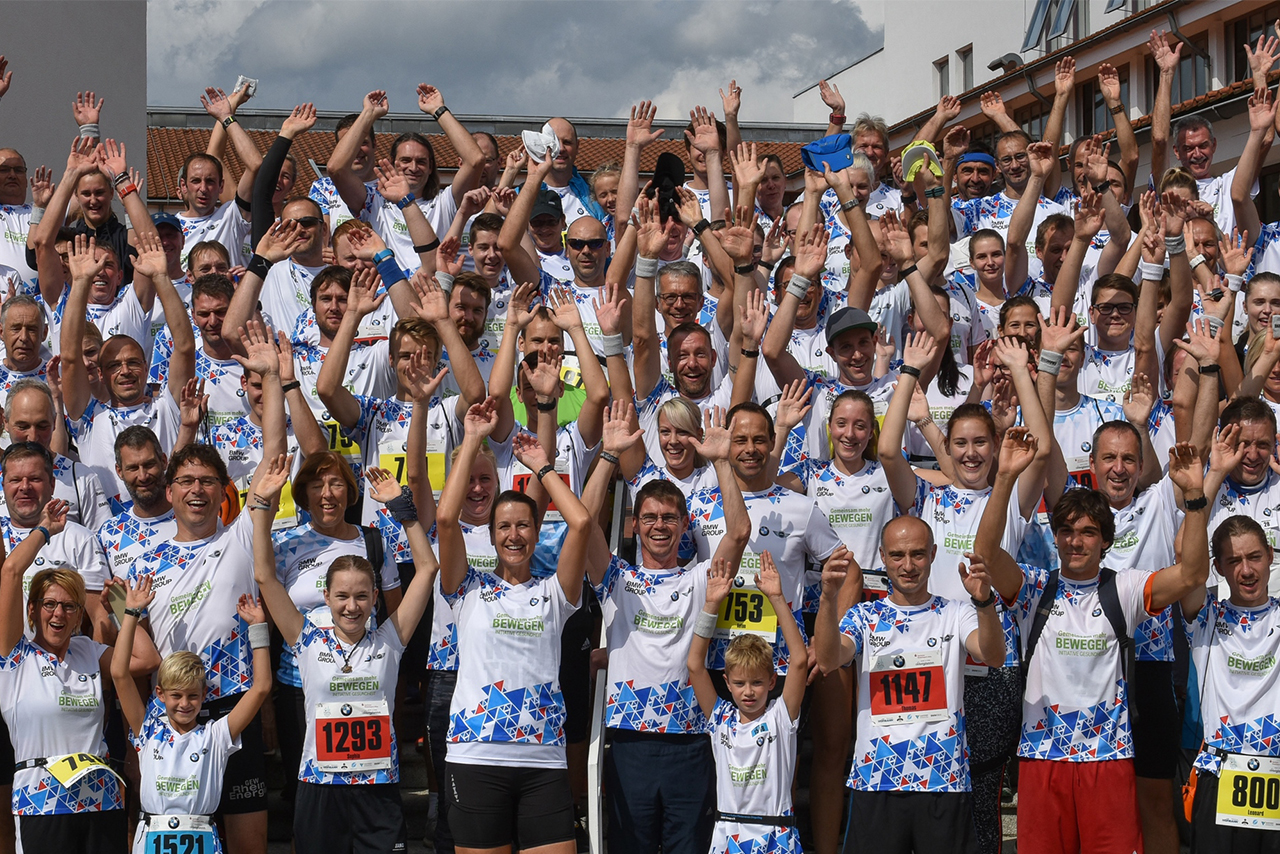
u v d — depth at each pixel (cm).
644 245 753
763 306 721
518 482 707
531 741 596
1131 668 654
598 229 869
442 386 798
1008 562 614
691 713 623
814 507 661
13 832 622
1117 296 811
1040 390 700
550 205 934
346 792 598
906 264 786
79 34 1603
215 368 782
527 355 727
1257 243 977
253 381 743
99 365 761
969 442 674
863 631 609
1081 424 747
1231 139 1792
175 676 593
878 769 593
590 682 695
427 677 726
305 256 885
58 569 620
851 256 840
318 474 646
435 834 645
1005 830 700
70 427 765
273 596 617
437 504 718
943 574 668
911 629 605
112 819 612
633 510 657
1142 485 723
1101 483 684
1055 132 945
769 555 605
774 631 636
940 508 680
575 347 722
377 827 599
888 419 679
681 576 634
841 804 650
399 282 740
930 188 837
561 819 596
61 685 614
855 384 768
